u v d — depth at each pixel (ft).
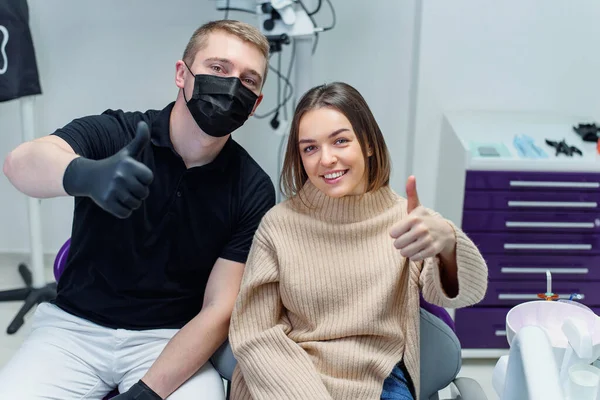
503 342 8.64
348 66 9.91
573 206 8.11
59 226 10.71
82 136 5.15
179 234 5.33
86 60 9.89
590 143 8.50
